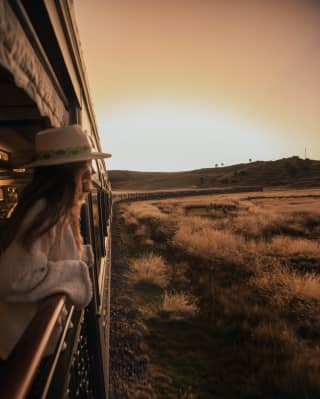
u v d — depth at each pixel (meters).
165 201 42.06
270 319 5.20
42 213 0.83
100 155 1.31
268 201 35.09
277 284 6.79
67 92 1.95
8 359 0.61
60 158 0.94
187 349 4.51
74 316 1.74
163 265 8.40
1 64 0.82
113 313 5.38
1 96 1.48
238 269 8.08
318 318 5.16
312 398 3.40
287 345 4.37
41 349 0.64
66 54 1.61
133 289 6.80
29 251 0.78
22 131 2.10
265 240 11.95
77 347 1.66
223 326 5.13
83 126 2.51
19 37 0.95
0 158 2.60
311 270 8.12
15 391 0.52
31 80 1.10
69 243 0.98
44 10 1.17
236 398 3.49
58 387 1.22
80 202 1.08
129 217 21.55
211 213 23.08
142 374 3.78
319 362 3.96
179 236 12.29
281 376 3.75
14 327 0.87
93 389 2.34
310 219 17.05
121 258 9.52
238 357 4.29
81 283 0.86
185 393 3.47
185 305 5.76
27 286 0.78
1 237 0.81
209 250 9.95
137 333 4.68
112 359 3.96
